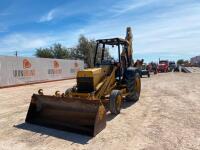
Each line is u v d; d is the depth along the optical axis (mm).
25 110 9430
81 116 6590
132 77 9812
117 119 7523
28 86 20281
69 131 6418
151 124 6871
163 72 41219
